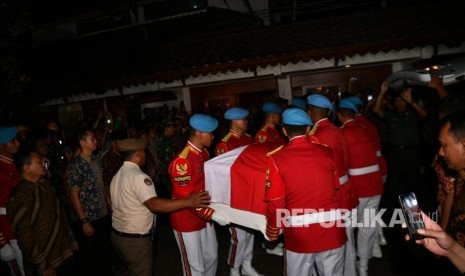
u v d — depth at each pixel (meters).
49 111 11.28
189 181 3.53
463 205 2.01
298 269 3.04
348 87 9.45
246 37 10.19
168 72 8.98
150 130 7.21
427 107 5.49
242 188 3.51
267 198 3.02
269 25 10.98
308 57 8.13
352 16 9.81
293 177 2.92
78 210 4.14
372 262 4.77
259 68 8.65
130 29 12.33
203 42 10.64
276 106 5.49
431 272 4.33
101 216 4.42
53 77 11.31
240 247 4.42
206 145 3.79
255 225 3.44
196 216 3.71
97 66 11.15
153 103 10.85
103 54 11.95
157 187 7.07
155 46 11.31
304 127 3.05
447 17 8.43
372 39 8.06
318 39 8.90
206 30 11.24
